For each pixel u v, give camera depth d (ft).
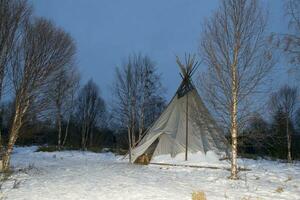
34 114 60.34
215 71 53.72
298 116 148.97
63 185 41.93
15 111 57.36
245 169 65.31
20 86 56.75
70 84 121.19
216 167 65.31
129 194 36.76
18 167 61.05
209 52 54.39
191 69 76.54
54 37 58.65
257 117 53.98
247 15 53.67
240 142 56.80
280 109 128.77
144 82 133.08
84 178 48.19
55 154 112.57
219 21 58.29
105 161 84.74
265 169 69.77
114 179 47.60
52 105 63.26
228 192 39.96
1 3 53.47
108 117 191.93
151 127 77.46
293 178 54.80
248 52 53.01
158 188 40.55
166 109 77.10
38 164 69.82
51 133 165.27
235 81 52.70
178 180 48.80
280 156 131.54
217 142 74.43
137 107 131.34
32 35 56.75
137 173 55.72
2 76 55.93
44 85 58.95
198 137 76.13
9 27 54.24
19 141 148.87
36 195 35.53
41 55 57.06
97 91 190.19
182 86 76.59
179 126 77.30
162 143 77.51
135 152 75.46
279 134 127.75
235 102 52.60
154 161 73.10
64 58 60.34
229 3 54.24
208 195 37.32
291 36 41.73
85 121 173.17
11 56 55.77
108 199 34.40
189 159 73.56
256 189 42.63
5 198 33.71
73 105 159.94
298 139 142.41
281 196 38.19
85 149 134.41
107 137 188.96
